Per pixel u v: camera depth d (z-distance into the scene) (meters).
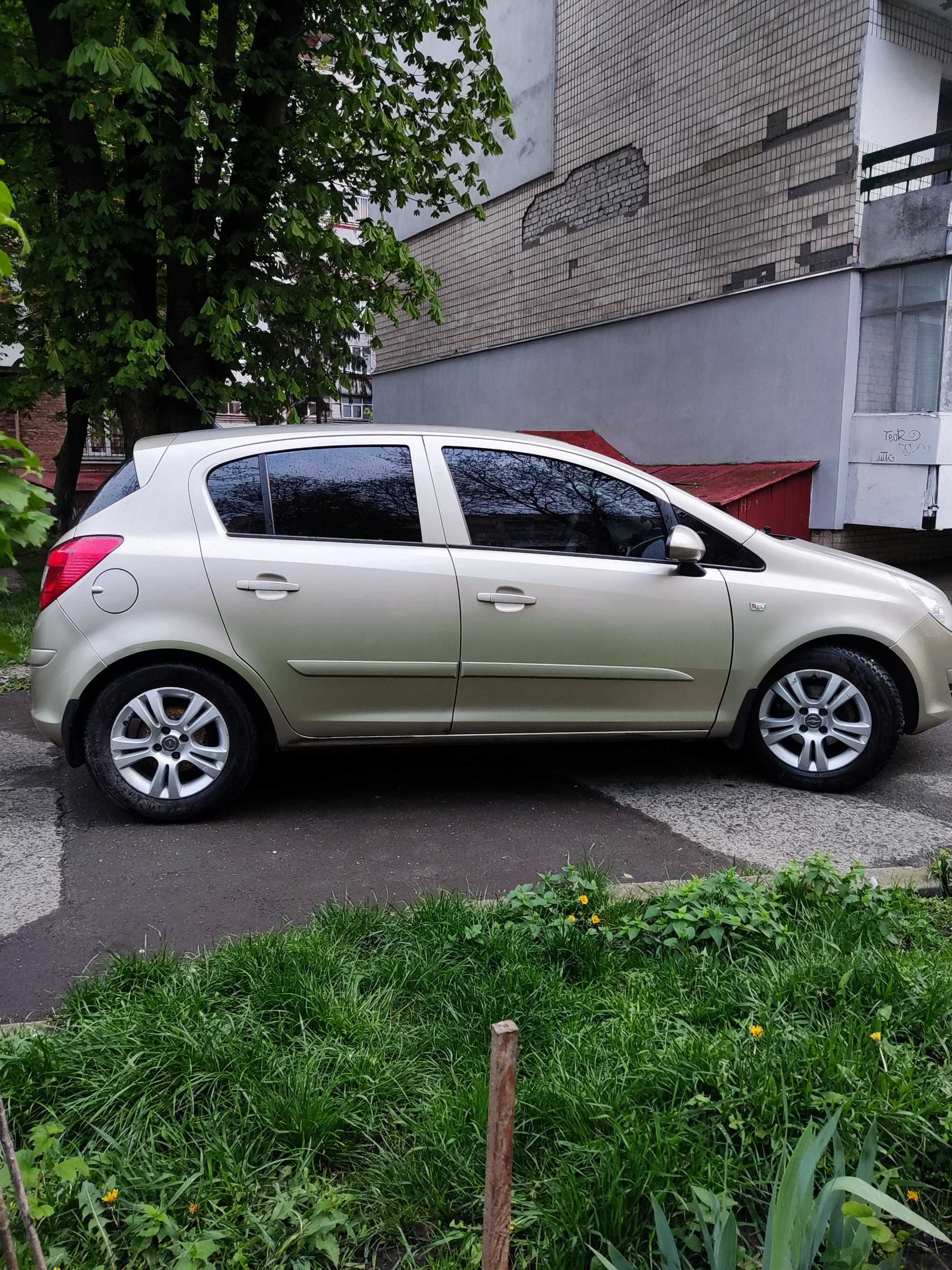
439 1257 1.84
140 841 4.05
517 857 3.86
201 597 4.07
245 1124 2.10
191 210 9.33
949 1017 2.49
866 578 4.68
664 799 4.59
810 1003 2.54
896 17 10.70
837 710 4.68
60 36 8.71
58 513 13.76
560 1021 2.51
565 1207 1.85
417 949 2.86
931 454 10.47
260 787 4.78
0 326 11.32
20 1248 1.74
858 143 10.78
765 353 12.19
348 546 4.20
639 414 14.32
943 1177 2.02
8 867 3.76
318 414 16.25
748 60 11.92
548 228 15.80
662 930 2.91
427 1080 2.28
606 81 14.21
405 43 10.24
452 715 4.36
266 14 9.18
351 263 9.48
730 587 4.51
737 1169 1.98
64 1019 2.53
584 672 4.39
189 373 9.70
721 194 12.53
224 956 2.80
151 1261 1.78
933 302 10.45
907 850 3.95
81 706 4.19
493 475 4.41
